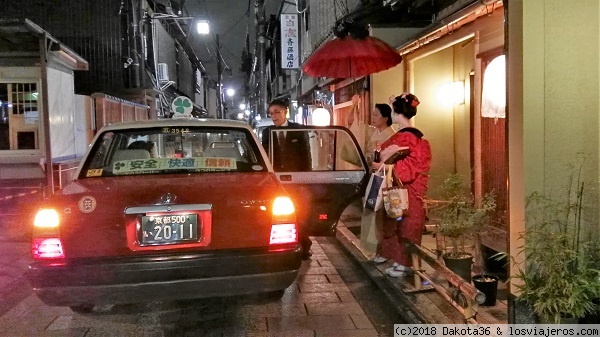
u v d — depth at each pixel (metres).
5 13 18.45
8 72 10.71
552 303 3.44
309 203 6.50
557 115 3.82
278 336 4.63
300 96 21.27
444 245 6.02
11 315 5.17
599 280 3.56
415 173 5.34
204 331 4.77
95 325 4.91
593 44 3.82
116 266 3.94
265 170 5.15
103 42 18.80
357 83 11.88
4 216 10.70
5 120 10.77
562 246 3.59
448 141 8.92
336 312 5.21
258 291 4.20
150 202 4.04
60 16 18.66
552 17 3.79
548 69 3.81
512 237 3.97
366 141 8.03
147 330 4.79
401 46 8.61
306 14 20.92
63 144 11.59
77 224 4.02
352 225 6.91
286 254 4.18
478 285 4.82
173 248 4.04
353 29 8.17
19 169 10.92
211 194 4.14
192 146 6.23
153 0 23.42
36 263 4.02
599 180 3.86
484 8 5.74
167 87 25.97
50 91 10.84
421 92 9.02
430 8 8.05
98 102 13.70
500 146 6.20
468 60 7.80
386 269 6.21
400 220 5.53
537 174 3.82
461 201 5.38
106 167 5.07
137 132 5.41
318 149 7.78
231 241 4.14
